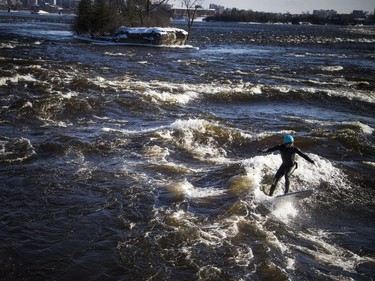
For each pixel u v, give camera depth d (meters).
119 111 15.52
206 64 31.31
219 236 7.31
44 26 77.75
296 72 30.06
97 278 6.09
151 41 46.12
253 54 43.44
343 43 73.75
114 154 11.03
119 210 8.08
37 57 27.78
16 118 13.54
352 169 10.82
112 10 50.25
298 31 126.69
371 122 16.98
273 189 8.95
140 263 6.45
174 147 11.84
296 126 14.98
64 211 7.94
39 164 10.06
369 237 7.75
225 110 17.36
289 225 7.96
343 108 19.52
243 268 6.41
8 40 39.47
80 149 11.16
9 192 8.55
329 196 9.43
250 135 13.05
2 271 6.12
